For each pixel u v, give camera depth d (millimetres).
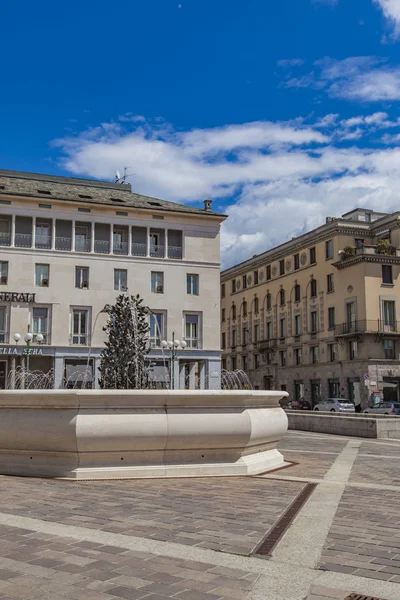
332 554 5164
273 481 9375
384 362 52156
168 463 9680
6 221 46312
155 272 49031
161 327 48469
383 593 4211
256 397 10336
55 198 46312
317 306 59625
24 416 9570
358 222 58250
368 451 15727
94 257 47281
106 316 46781
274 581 4441
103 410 9320
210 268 50344
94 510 6863
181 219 50156
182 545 5375
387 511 7031
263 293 70312
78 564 4809
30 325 45125
